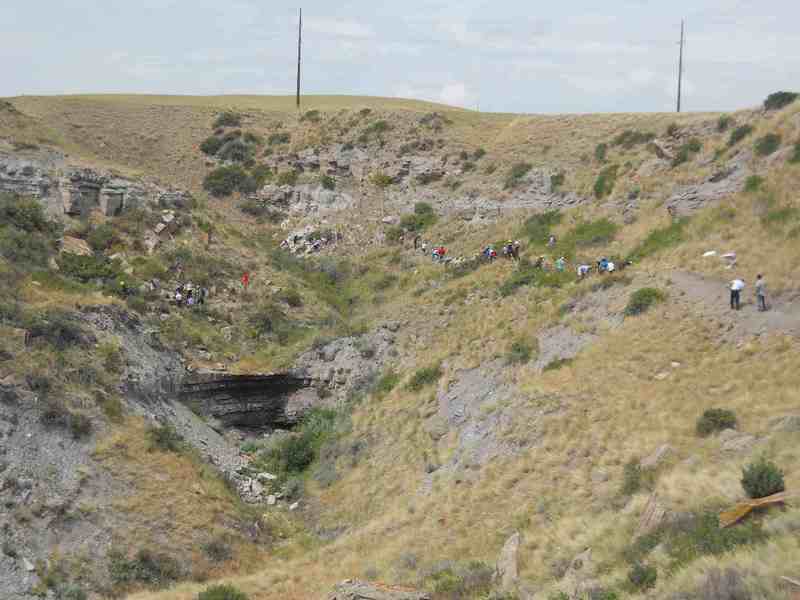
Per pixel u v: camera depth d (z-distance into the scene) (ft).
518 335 126.72
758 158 133.59
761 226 117.91
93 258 151.33
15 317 108.78
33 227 151.33
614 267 131.13
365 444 122.42
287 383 144.87
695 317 103.71
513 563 67.46
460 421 113.60
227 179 222.28
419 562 80.23
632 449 81.51
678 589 47.75
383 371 142.61
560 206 175.73
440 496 95.30
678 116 181.06
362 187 215.31
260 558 98.68
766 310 98.32
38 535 85.71
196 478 105.40
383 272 182.19
